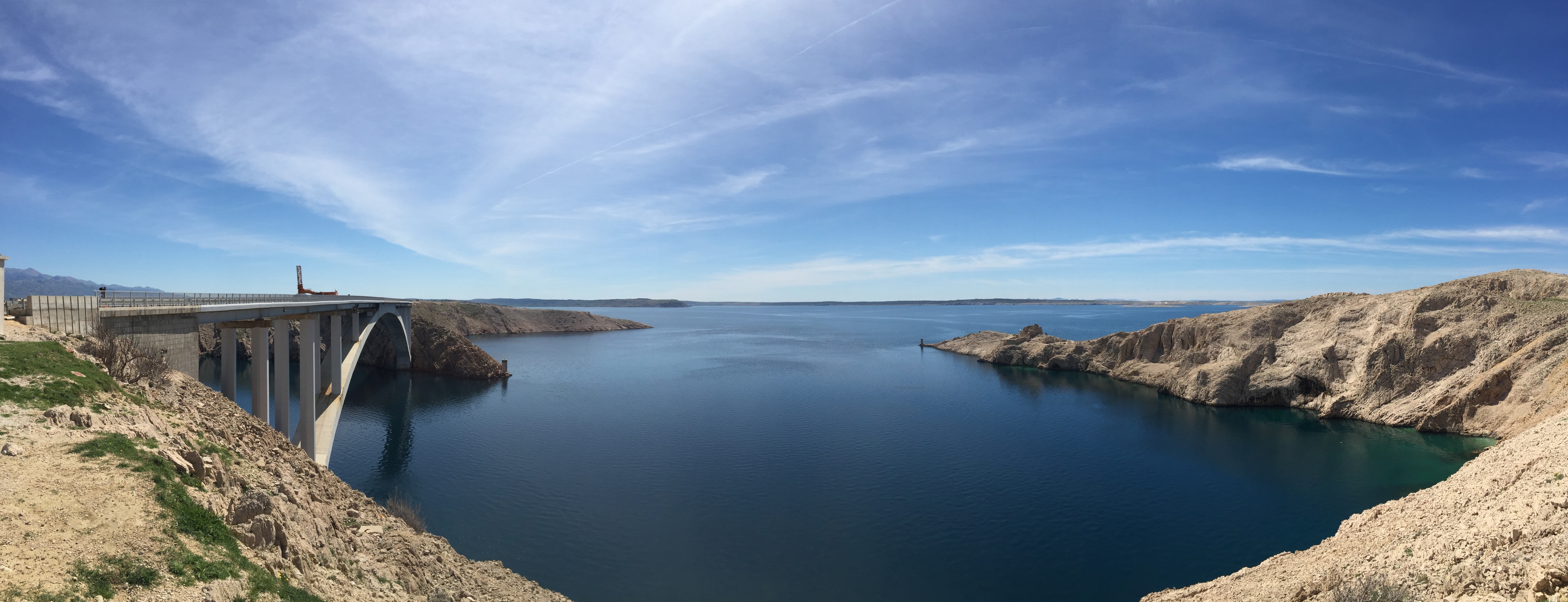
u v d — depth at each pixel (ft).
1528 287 229.04
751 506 150.51
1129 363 347.36
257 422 103.60
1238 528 137.28
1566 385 171.22
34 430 56.65
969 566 121.19
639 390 325.21
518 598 84.74
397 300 389.80
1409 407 219.61
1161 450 198.70
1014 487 164.04
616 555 124.77
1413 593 55.72
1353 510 146.00
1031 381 345.51
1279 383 261.44
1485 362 209.87
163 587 41.81
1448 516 73.10
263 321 135.23
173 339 106.42
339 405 201.36
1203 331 309.22
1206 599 86.17
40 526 43.14
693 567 119.96
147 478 53.31
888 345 610.65
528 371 406.82
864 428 231.71
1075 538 132.87
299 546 59.72
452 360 375.25
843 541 131.54
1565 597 44.04
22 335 80.28
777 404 283.18
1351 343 254.06
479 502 152.66
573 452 198.90
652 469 179.93
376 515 93.50
